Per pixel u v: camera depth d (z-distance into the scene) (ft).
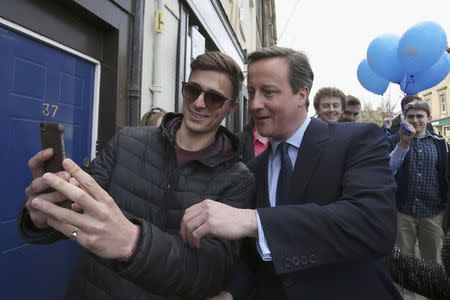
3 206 7.38
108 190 4.76
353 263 3.87
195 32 16.49
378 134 4.06
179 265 3.19
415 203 11.57
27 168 7.96
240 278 4.40
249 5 40.24
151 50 12.24
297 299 3.71
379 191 3.54
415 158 11.58
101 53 10.32
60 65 8.93
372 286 3.92
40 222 3.27
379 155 3.88
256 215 3.36
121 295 4.21
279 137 4.38
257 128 4.36
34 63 8.11
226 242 3.94
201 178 4.65
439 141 11.55
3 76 7.31
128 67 10.90
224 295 4.06
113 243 2.69
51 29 8.39
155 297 4.20
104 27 10.09
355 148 3.98
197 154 4.83
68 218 2.56
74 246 9.55
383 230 3.40
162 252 3.01
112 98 10.28
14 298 7.67
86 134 9.99
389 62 14.38
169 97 13.76
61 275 9.09
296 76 4.07
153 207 4.60
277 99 4.06
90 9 8.95
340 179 3.96
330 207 3.47
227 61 4.92
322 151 4.11
